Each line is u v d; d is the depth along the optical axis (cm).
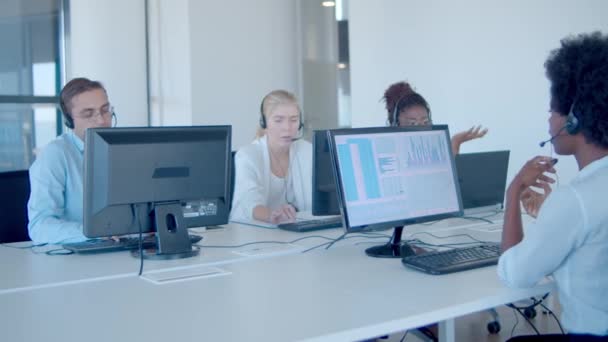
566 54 149
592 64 143
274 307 149
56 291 169
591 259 144
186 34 506
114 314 146
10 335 132
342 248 225
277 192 314
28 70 494
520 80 418
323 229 268
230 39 530
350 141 197
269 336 129
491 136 435
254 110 549
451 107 454
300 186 319
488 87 434
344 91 540
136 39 521
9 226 264
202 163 221
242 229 271
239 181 303
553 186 397
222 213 228
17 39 486
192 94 508
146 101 531
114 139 204
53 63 509
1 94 478
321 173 244
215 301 156
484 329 332
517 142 423
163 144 212
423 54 466
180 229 214
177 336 130
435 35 459
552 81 152
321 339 128
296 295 160
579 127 146
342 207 191
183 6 505
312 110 566
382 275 181
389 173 204
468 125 446
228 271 190
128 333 132
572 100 147
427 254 196
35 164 249
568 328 151
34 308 153
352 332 132
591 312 146
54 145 252
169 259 209
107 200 204
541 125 410
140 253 208
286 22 568
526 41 414
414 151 212
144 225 212
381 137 205
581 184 144
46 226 234
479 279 174
